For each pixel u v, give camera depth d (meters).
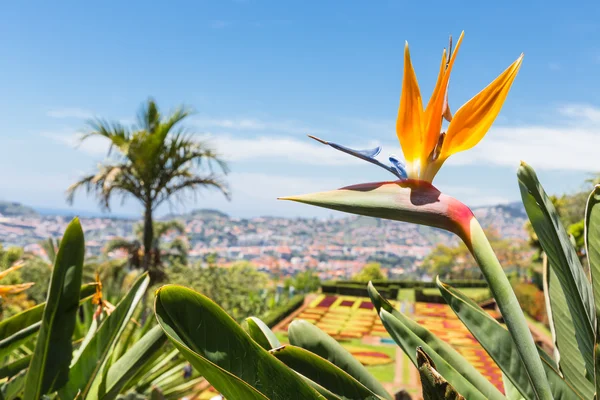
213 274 13.55
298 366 0.97
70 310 1.18
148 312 6.80
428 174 0.92
